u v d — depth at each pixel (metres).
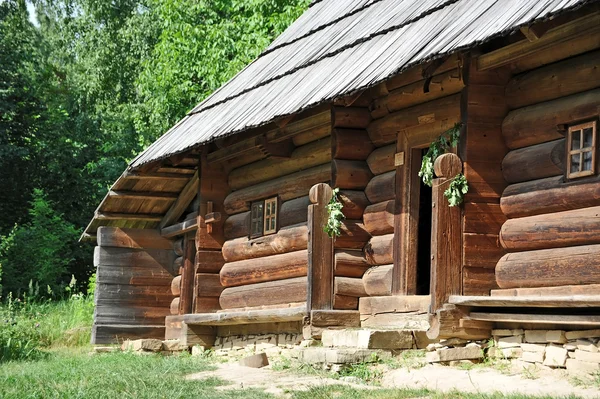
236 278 15.55
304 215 14.19
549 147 10.50
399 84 12.43
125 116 34.44
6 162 31.77
